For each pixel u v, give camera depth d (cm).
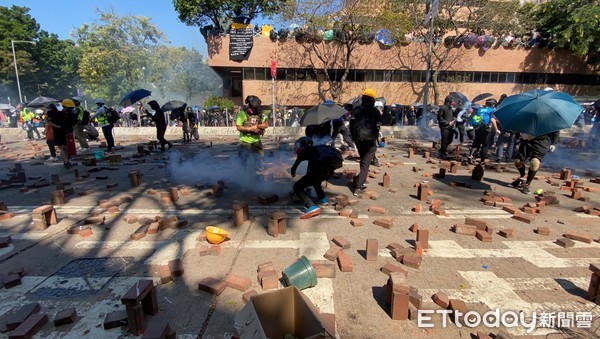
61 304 283
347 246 390
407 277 326
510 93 2891
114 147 1328
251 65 2605
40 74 5200
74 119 936
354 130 573
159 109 1191
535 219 494
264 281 300
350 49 2492
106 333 247
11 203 583
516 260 364
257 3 2603
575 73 2898
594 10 2461
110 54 3816
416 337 245
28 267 348
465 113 1266
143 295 252
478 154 1054
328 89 2711
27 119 1750
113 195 627
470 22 2608
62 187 658
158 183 722
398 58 2695
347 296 294
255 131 662
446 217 500
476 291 304
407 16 2398
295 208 538
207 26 2566
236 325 207
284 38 2533
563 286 313
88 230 432
